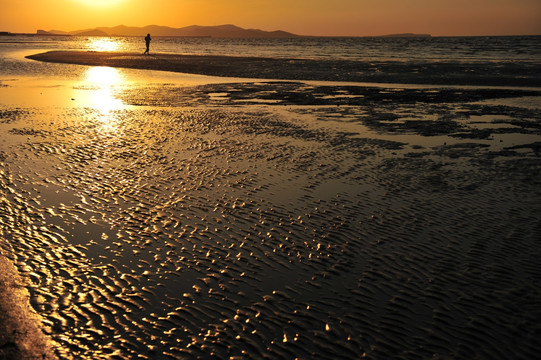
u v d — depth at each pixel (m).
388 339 5.17
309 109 20.84
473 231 8.06
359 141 14.61
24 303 5.72
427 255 7.20
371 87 29.66
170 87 28.70
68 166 11.43
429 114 19.61
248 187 10.19
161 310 5.66
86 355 4.80
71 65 44.59
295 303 5.88
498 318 5.59
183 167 11.55
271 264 6.90
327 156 12.80
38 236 7.66
